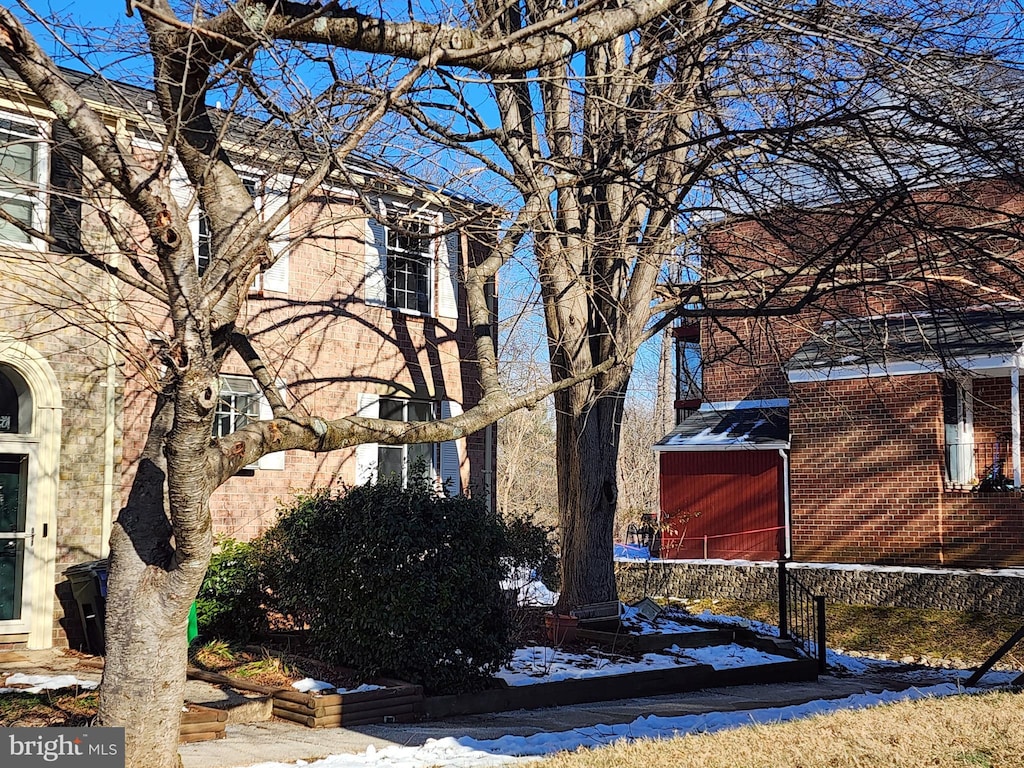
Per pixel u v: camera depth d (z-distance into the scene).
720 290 13.59
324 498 11.59
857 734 7.43
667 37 11.77
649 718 9.87
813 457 23.12
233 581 11.91
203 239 13.45
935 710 8.65
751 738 7.55
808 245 13.87
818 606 15.72
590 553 14.88
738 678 13.69
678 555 27.00
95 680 10.23
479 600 10.62
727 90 12.52
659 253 12.21
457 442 17.80
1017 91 9.62
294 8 7.26
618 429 15.25
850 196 11.14
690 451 27.11
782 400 27.66
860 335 13.09
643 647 14.18
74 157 11.76
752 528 25.72
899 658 17.88
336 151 6.53
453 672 10.34
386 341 16.75
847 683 14.29
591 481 14.86
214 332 6.80
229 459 6.24
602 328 14.44
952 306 12.59
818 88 10.43
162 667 6.08
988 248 11.85
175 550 6.04
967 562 20.62
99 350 12.95
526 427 40.19
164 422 6.45
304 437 7.02
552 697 11.24
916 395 21.52
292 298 15.44
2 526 12.30
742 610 21.97
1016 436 19.89
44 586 12.34
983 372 20.34
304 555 10.75
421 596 9.98
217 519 14.47
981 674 13.49
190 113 6.92
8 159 11.98
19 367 12.25
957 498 20.88
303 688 9.78
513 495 41.91
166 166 5.98
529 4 11.20
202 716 8.51
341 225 16.12
